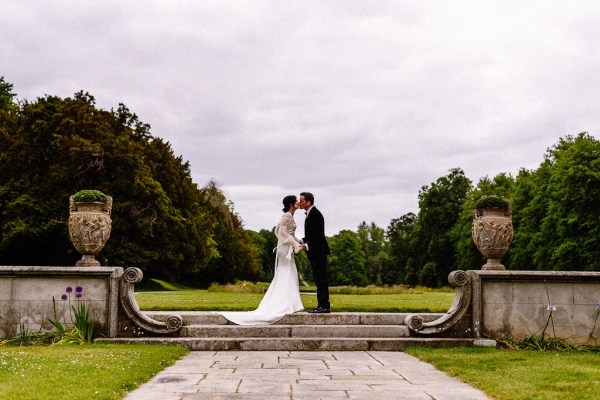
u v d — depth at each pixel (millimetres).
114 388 6117
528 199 51656
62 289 10555
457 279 10789
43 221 36562
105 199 11070
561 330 10695
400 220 107688
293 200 12500
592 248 39875
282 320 11328
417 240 74188
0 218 37406
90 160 38062
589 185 40094
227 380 7023
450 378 7285
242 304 15516
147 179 39781
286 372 7707
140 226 38656
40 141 38625
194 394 6133
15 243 36875
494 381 6719
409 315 11516
